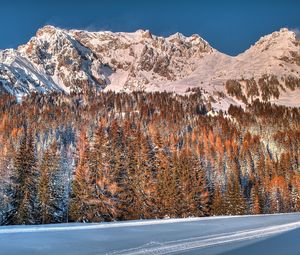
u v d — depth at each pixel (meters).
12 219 48.47
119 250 18.95
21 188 49.75
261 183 103.56
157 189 60.56
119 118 190.88
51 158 57.06
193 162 70.56
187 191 64.00
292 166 131.75
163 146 68.88
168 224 34.03
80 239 22.73
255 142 149.88
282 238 24.16
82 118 185.00
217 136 151.88
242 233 26.89
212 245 20.77
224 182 96.00
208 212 66.44
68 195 55.09
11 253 18.12
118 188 54.69
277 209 93.31
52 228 29.22
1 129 148.00
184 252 18.44
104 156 55.06
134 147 61.66
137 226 31.70
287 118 197.00
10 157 67.00
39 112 193.38
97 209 52.53
